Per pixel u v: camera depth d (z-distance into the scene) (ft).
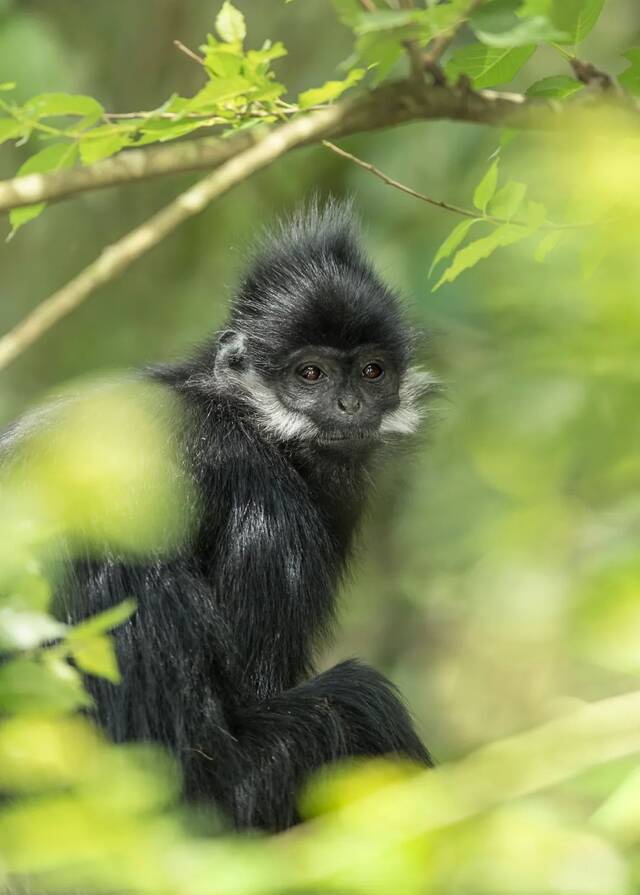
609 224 20.80
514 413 28.53
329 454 40.06
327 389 39.93
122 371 39.34
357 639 65.41
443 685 62.23
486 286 29.12
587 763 15.65
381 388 41.04
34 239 70.28
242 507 36.58
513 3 22.04
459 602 40.29
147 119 23.41
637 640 15.99
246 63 23.41
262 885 14.46
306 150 65.57
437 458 44.73
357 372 40.40
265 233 47.09
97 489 19.53
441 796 15.26
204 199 19.63
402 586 58.29
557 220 25.89
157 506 22.45
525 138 27.99
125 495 21.76
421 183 63.36
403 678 63.41
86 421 33.30
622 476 23.43
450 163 62.95
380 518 59.72
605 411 23.81
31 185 19.62
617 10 65.16
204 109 24.36
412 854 14.75
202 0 69.41
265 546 36.45
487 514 23.27
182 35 69.41
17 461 32.63
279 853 15.05
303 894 14.65
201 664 33.24
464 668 62.03
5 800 19.66
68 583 31.50
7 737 17.53
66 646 18.99
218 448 37.22
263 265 41.09
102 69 69.46
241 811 32.96
